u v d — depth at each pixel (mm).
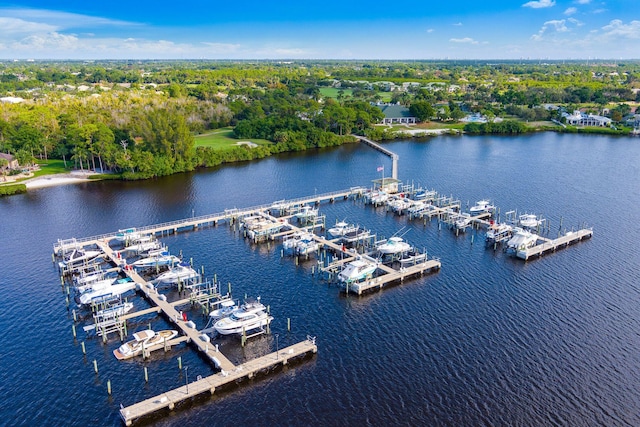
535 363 65250
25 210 129250
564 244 104688
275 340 70688
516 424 55281
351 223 119375
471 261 96938
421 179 161625
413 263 95938
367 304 80750
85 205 133875
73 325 74438
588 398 59094
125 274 91250
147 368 64562
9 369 64250
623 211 127062
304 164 187250
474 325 74188
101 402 58562
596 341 70062
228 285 86812
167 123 172500
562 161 187000
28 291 84688
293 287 86500
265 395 59906
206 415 56812
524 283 87438
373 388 60875
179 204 135500
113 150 166000
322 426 55031
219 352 66500
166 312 76500
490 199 138125
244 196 143250
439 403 58312
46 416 56406
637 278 89062
